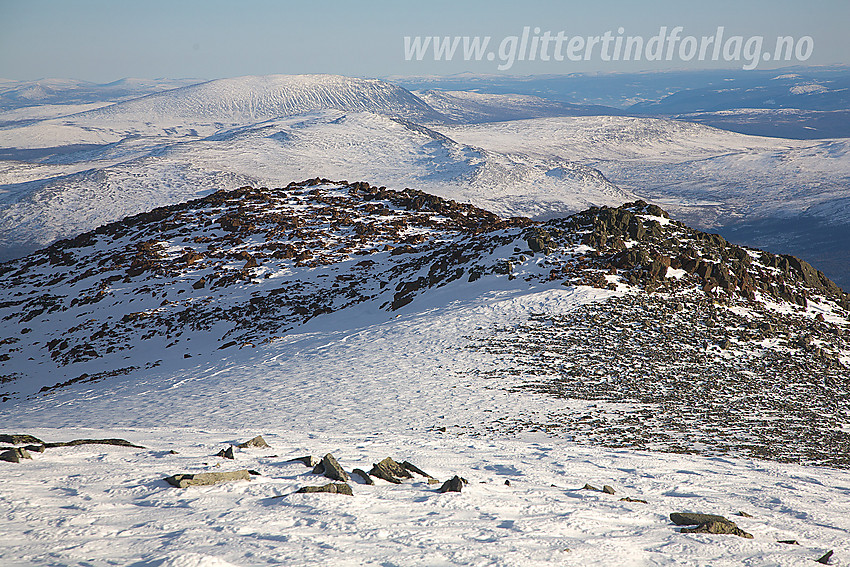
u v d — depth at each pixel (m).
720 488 14.65
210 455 12.91
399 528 8.12
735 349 34.75
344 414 25.06
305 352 37.44
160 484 9.67
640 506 11.44
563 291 40.72
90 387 37.53
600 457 17.86
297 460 12.32
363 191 92.25
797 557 8.49
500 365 31.86
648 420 25.03
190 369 38.03
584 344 34.34
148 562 6.32
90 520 7.68
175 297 58.12
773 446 22.45
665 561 7.79
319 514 8.45
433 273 50.56
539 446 19.48
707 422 25.27
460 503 9.95
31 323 58.28
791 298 43.00
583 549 7.83
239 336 47.56
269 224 76.00
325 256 64.44
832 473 18.53
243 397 28.84
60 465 10.87
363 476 11.18
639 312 38.19
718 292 41.41
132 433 19.73
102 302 59.84
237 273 61.00
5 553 6.39
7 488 8.97
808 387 30.80
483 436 21.81
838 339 38.09
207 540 7.15
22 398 38.66
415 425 23.30
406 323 40.06
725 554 8.30
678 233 48.72
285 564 6.51
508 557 7.21
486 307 40.31
